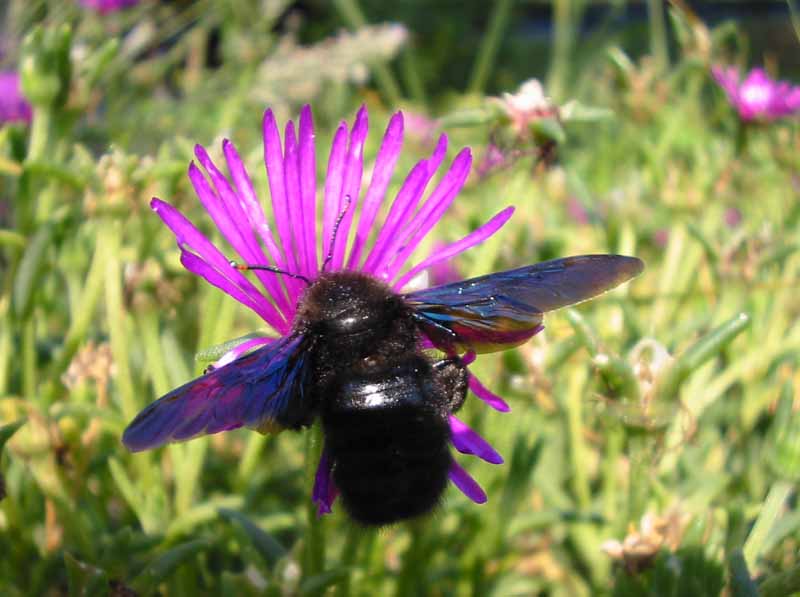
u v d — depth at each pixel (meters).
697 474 0.11
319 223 0.12
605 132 0.19
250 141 0.17
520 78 0.32
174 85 0.22
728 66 0.15
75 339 0.10
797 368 0.11
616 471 0.11
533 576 0.12
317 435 0.08
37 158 0.10
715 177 0.13
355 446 0.07
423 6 0.33
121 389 0.10
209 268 0.07
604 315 0.12
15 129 0.11
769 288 0.12
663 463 0.10
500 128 0.10
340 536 0.11
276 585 0.08
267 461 0.13
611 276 0.07
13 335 0.11
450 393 0.08
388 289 0.08
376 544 0.10
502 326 0.08
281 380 0.07
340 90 0.20
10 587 0.10
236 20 0.21
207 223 0.12
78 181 0.10
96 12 0.17
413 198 0.08
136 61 0.21
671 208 0.13
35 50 0.10
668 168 0.15
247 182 0.08
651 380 0.08
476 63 0.32
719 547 0.08
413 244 0.08
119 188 0.10
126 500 0.10
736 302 0.12
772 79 0.15
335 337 0.08
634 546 0.08
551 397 0.10
